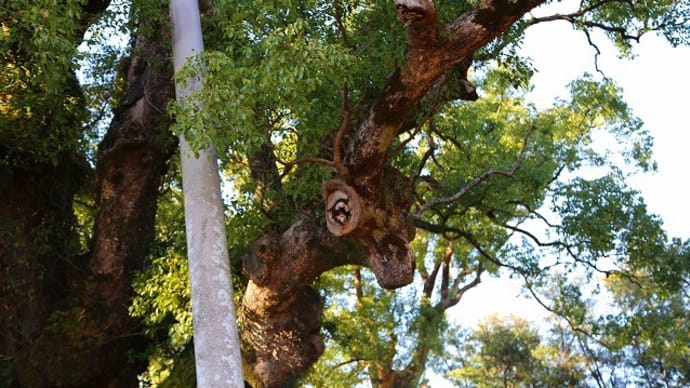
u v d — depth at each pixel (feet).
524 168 60.80
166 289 49.37
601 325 65.46
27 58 49.03
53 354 53.67
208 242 38.99
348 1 40.32
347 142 43.86
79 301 55.01
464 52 35.96
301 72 35.60
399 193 41.73
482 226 69.87
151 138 54.90
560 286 66.33
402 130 49.06
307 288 50.90
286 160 47.42
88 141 59.16
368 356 82.64
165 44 50.65
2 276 54.44
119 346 55.62
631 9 50.47
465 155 61.82
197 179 39.70
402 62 37.55
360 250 43.37
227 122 36.94
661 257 60.03
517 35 45.34
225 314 38.27
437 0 40.98
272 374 48.24
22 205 55.67
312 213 45.16
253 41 40.04
